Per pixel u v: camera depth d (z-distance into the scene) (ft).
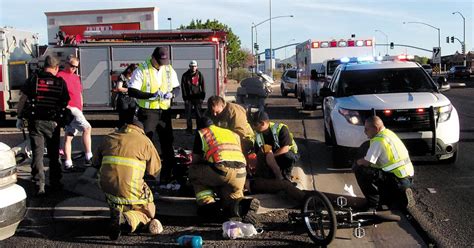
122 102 33.78
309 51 66.69
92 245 18.98
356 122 28.55
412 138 28.07
